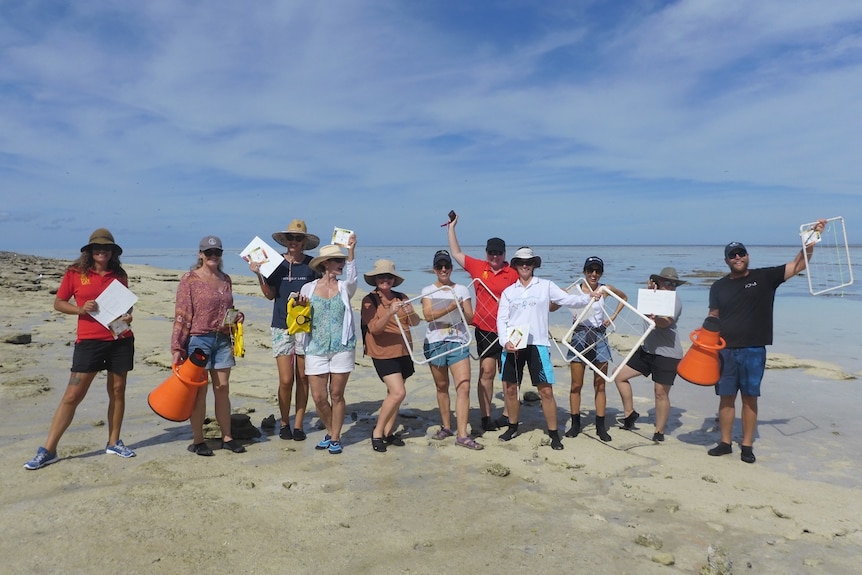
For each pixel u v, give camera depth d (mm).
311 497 4625
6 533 3773
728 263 5891
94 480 4746
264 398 7895
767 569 3812
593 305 6648
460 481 5133
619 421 7258
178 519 4062
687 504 4781
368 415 7293
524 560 3770
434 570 3605
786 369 10195
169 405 5246
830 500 4910
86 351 5066
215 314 5516
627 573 3660
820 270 32719
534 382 6156
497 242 6785
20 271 27953
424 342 6289
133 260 77250
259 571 3488
